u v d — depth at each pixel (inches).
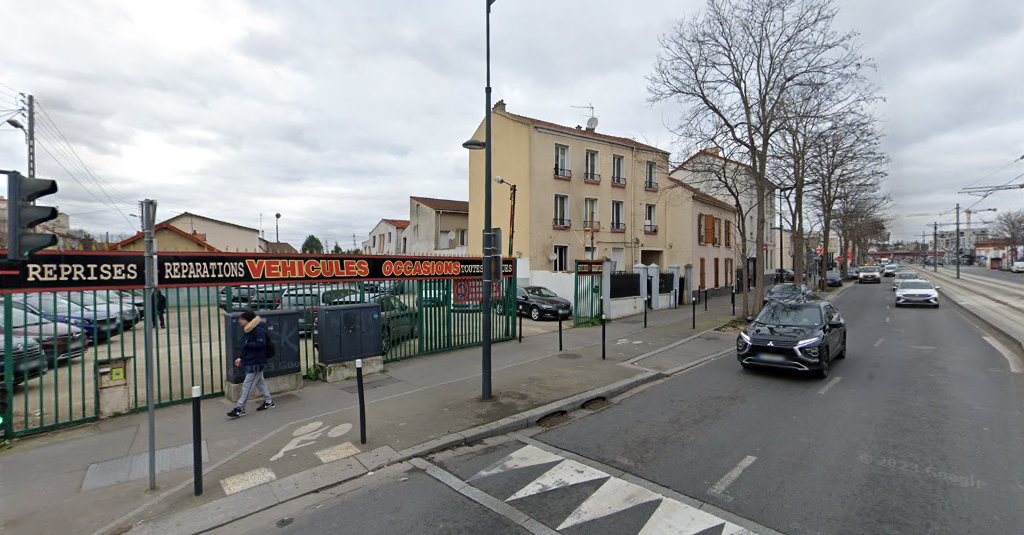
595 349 472.7
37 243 161.2
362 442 229.1
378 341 368.5
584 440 239.8
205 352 459.5
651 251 1141.1
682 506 169.9
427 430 245.9
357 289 403.2
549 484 190.4
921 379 348.2
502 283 505.4
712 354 459.5
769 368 390.3
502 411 276.1
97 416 257.3
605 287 700.7
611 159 1025.5
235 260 307.6
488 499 178.7
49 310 448.1
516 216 920.9
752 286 1526.8
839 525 155.5
